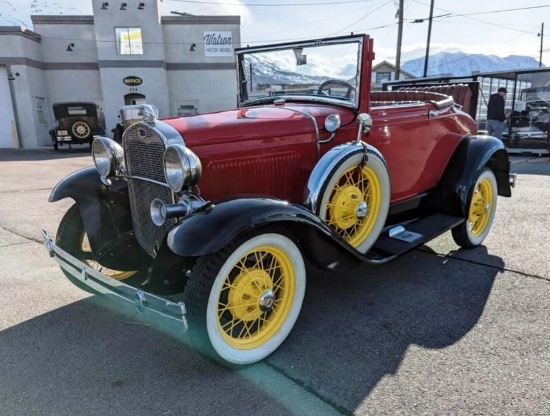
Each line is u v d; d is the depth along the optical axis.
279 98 3.65
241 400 2.12
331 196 2.82
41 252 4.25
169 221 2.56
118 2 20.31
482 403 2.05
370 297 3.21
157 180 2.58
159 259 2.29
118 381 2.28
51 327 2.84
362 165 2.87
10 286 3.46
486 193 4.25
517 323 2.78
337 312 2.98
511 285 3.35
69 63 21.70
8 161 13.24
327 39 3.24
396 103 3.83
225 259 2.16
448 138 4.07
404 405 2.05
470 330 2.71
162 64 21.27
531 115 12.03
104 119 21.23
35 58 20.44
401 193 3.72
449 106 4.12
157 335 2.73
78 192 3.09
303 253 2.62
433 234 3.43
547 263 3.78
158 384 2.25
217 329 2.23
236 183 2.71
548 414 1.97
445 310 2.98
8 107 19.52
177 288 2.44
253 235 2.25
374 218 3.10
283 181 2.92
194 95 22.45
